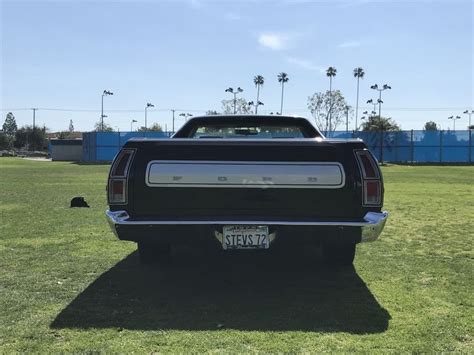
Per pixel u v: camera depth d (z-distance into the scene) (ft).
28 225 31.35
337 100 246.06
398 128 225.97
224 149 16.80
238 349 12.60
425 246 25.63
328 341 13.15
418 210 39.91
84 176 86.79
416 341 13.16
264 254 23.52
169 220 16.56
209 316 15.07
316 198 16.58
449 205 43.37
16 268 20.66
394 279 19.38
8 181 72.69
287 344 12.92
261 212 16.65
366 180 16.57
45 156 308.40
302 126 23.13
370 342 13.08
